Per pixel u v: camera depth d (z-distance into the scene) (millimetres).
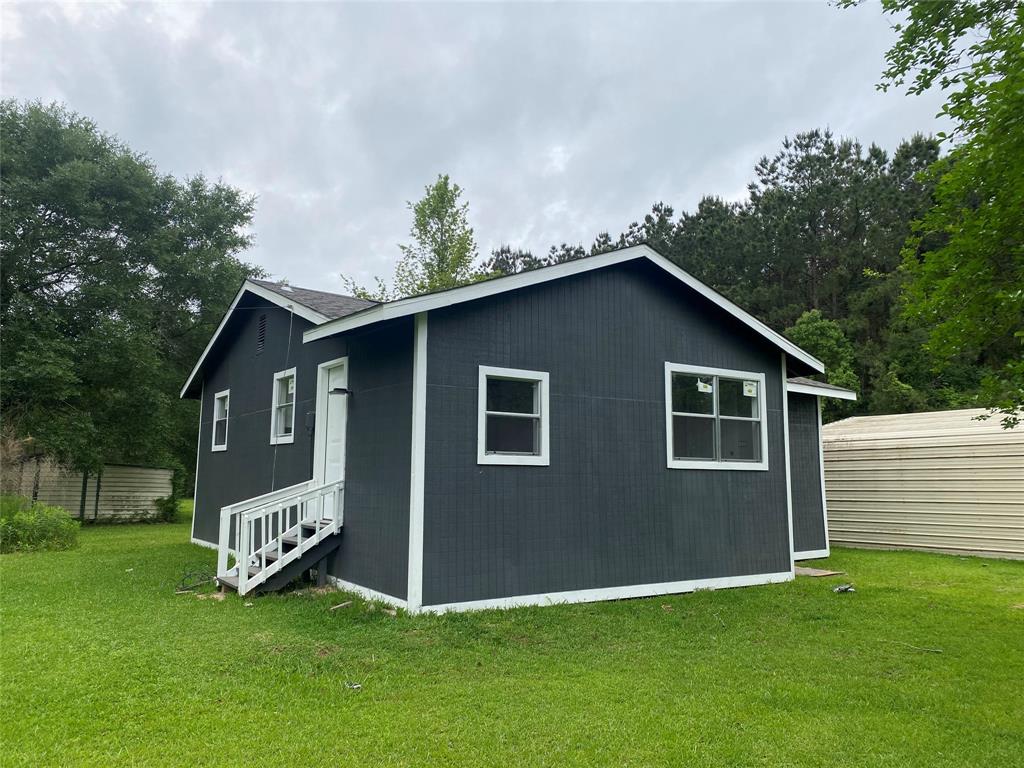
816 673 4895
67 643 5289
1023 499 10805
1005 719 4023
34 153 18766
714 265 27781
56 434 16750
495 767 3287
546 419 7367
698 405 8672
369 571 7117
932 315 4996
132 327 19266
